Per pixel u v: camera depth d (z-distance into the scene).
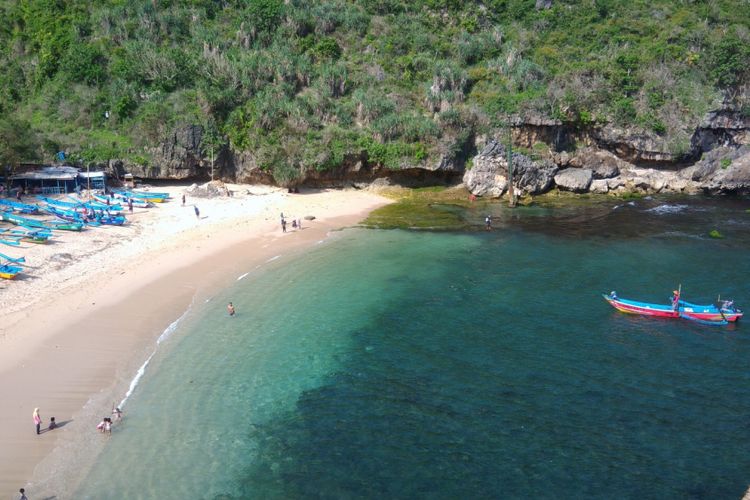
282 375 31.27
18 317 34.78
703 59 76.75
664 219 60.69
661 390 29.70
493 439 26.05
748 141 73.44
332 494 22.95
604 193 72.06
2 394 27.77
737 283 43.47
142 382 29.92
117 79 72.94
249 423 27.25
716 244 52.41
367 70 78.31
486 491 22.98
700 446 25.48
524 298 41.16
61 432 25.72
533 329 36.47
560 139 74.19
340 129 70.00
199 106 70.62
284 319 37.69
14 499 21.91
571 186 71.69
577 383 30.34
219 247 50.03
